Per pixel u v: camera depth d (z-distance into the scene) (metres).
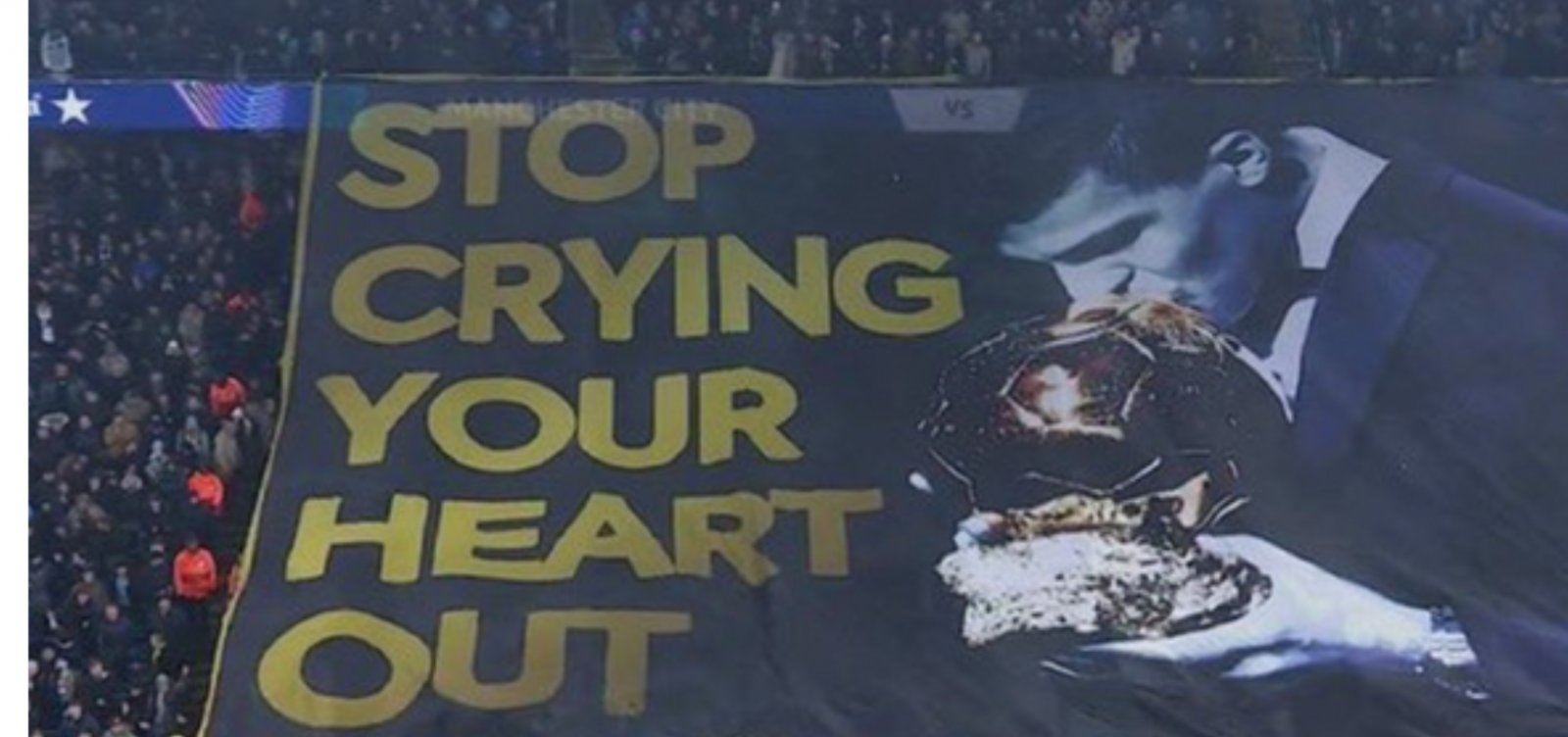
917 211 37.75
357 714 29.69
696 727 29.72
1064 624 31.33
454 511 33.16
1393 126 38.50
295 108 38.97
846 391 35.09
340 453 34.12
